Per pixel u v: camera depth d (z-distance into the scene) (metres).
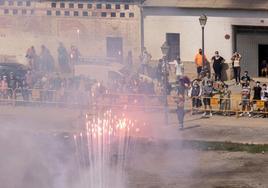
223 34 72.12
